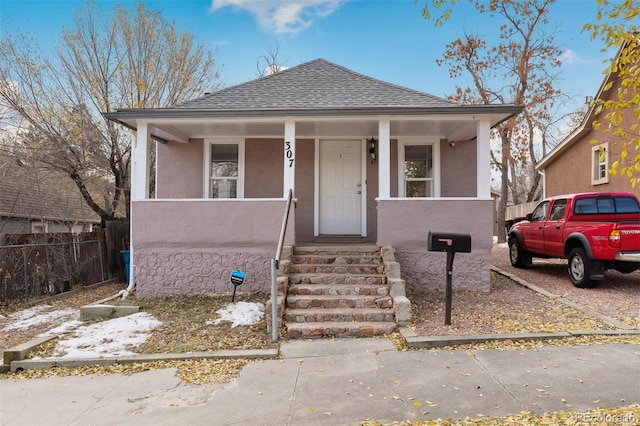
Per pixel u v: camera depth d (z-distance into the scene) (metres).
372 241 9.43
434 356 4.77
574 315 6.11
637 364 4.32
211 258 7.91
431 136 9.56
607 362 4.39
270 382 4.21
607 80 11.87
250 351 5.04
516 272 9.88
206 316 6.64
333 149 9.72
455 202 7.70
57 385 4.35
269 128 8.84
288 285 6.61
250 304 7.16
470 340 5.13
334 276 6.77
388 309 6.09
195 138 9.63
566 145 16.39
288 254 7.23
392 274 6.69
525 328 5.56
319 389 3.99
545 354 4.69
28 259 8.84
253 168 9.67
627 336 5.23
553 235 8.85
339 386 4.04
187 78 14.95
